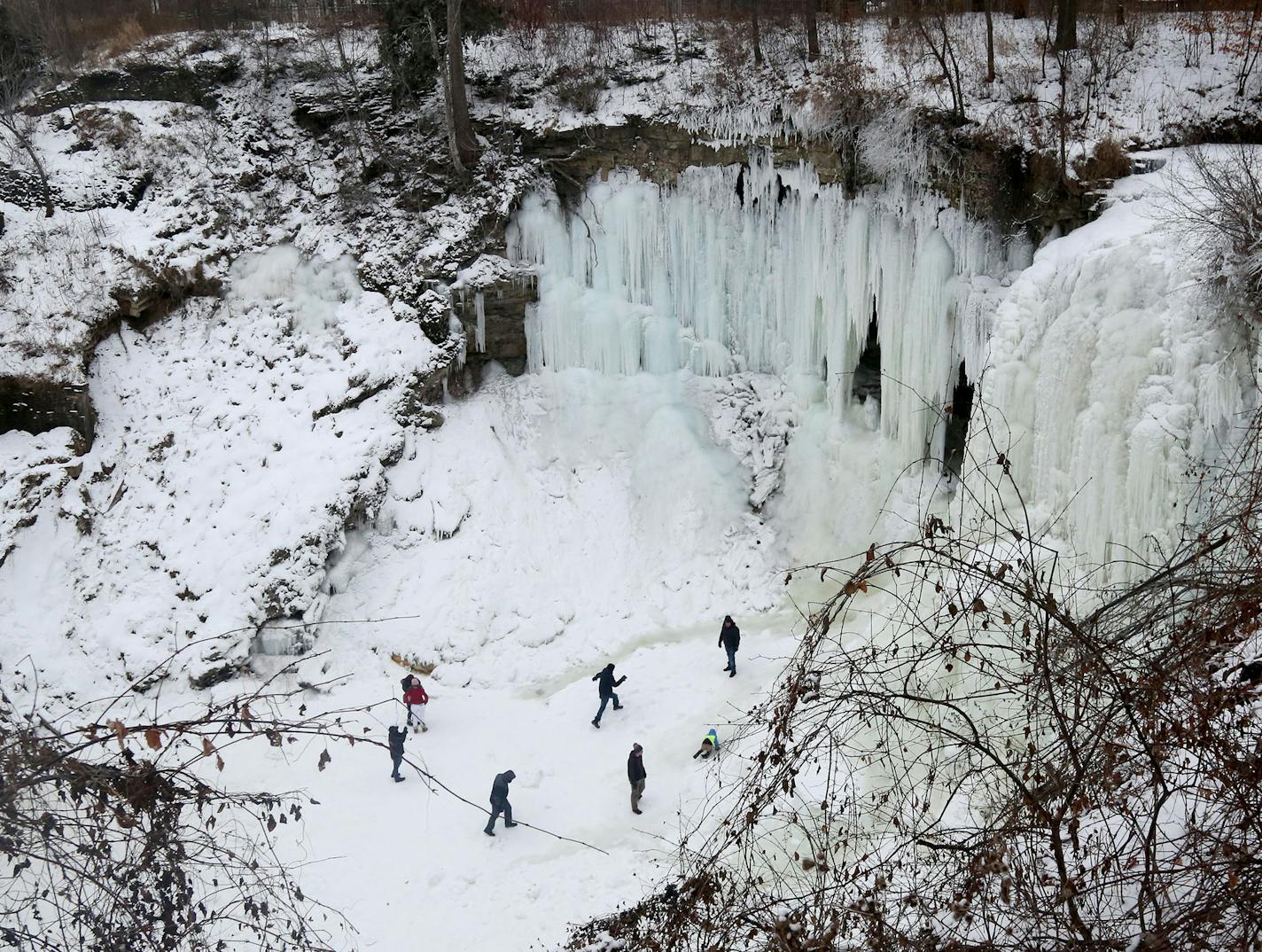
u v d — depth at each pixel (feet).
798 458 73.82
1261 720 26.96
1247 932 22.50
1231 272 46.83
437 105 85.56
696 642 65.57
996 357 57.31
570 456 75.46
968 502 58.39
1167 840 24.72
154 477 71.56
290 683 63.93
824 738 31.65
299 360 76.07
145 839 22.29
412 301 77.20
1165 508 47.78
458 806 53.62
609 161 80.23
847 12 85.46
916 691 29.71
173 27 101.04
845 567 68.39
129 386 75.46
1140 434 48.16
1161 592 27.35
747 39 83.20
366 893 48.34
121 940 21.83
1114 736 25.77
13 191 81.82
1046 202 62.54
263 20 98.94
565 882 47.96
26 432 71.46
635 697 61.11
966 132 66.08
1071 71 69.05
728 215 77.41
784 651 62.28
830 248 72.38
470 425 75.36
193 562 67.31
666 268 79.20
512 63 88.48
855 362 74.23
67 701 63.00
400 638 66.69
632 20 89.86
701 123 76.79
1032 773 27.91
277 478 70.33
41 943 21.91
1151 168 60.85
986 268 65.87
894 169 68.69
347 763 57.47
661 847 48.75
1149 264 50.37
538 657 66.13
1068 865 27.25
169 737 21.50
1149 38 72.08
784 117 73.15
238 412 73.87
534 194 80.48
